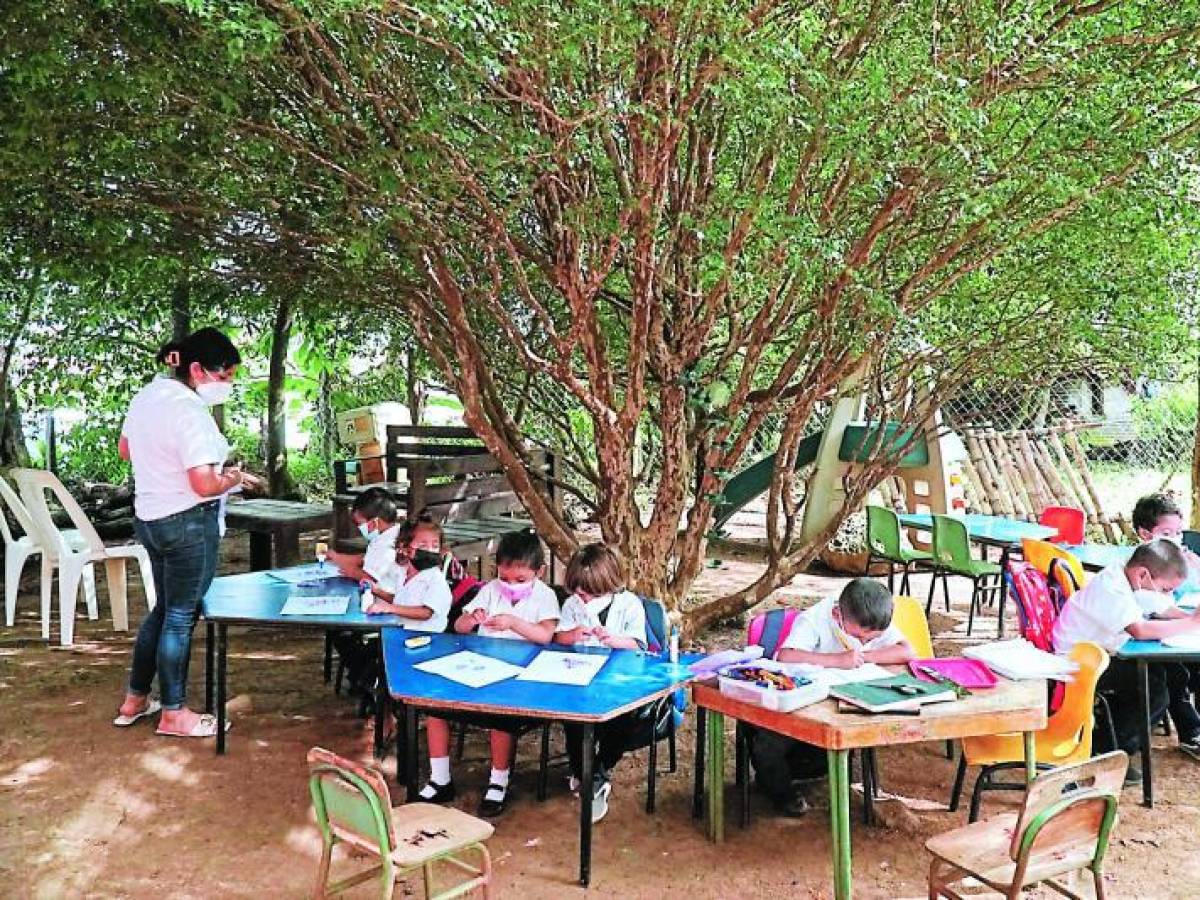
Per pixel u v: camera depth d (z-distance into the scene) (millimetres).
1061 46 4168
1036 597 4594
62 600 6445
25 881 3578
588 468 6672
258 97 4273
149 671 5031
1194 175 4734
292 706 5387
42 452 12328
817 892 3527
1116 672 4414
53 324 9820
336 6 3033
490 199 4570
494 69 3357
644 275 4785
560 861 3736
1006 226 5031
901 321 5043
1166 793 4363
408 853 2936
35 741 4824
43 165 4281
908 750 4852
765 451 10086
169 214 5094
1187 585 5164
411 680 3719
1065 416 9367
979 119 3791
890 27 4195
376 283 5547
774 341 6633
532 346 6320
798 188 4492
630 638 4266
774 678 3525
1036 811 2783
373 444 9438
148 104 3961
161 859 3740
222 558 9430
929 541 8469
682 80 4207
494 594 4531
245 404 13703
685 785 4438
